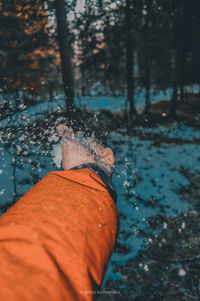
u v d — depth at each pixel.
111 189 0.96
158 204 3.94
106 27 3.78
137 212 3.60
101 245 0.66
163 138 7.70
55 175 0.85
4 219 0.61
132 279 2.58
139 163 5.39
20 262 0.49
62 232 0.59
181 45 10.97
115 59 9.58
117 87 11.09
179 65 11.05
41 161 2.96
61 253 0.55
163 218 3.64
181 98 13.61
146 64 10.58
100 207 0.74
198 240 3.22
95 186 0.83
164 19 9.17
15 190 2.65
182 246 3.11
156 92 12.76
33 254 0.52
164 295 2.39
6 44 7.06
